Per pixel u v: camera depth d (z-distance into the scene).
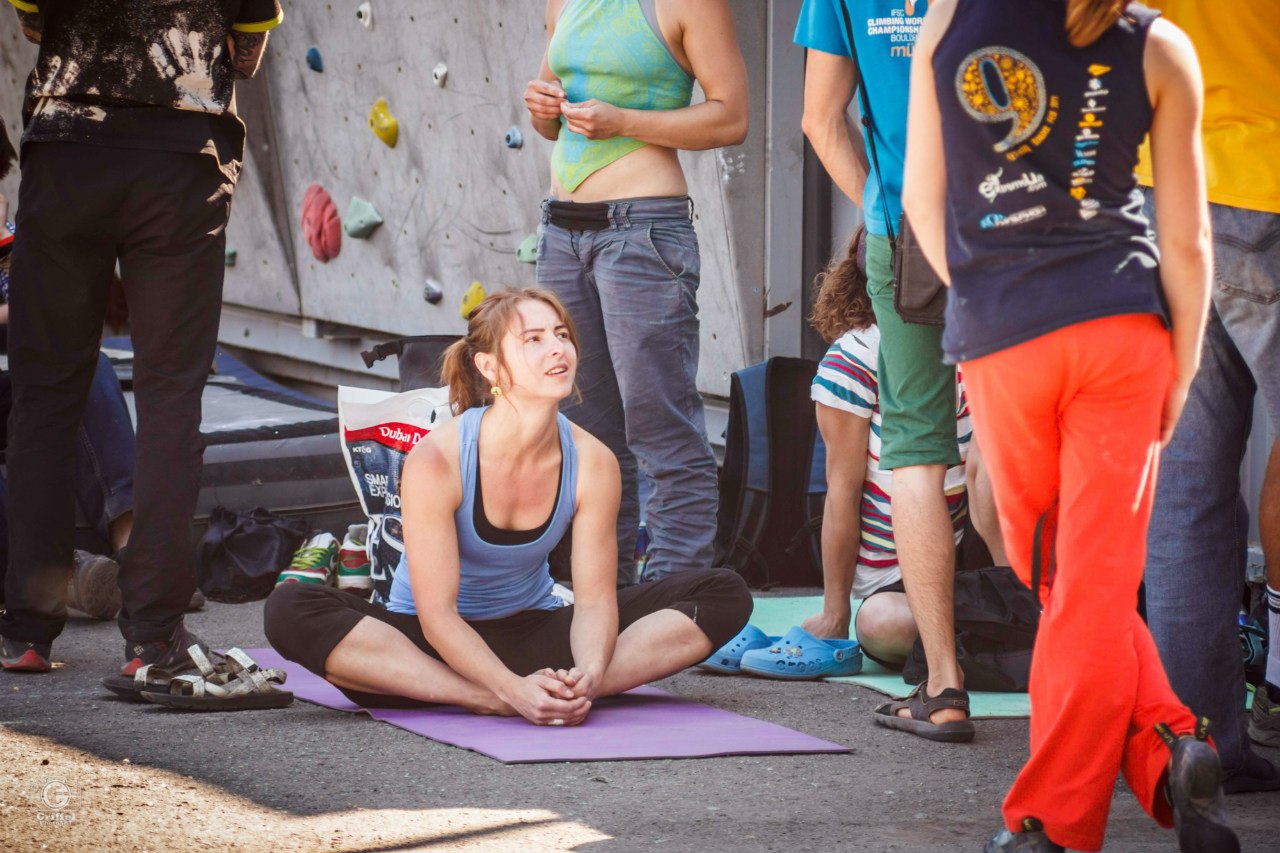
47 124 8.77
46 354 9.24
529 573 8.98
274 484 14.20
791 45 15.40
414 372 12.62
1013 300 5.12
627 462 11.62
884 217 8.19
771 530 13.73
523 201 17.97
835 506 10.95
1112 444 5.18
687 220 10.88
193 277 8.95
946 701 8.05
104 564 11.65
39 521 9.52
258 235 22.02
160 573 8.91
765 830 6.20
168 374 8.97
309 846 5.89
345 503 14.48
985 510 10.38
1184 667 6.82
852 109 14.94
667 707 8.84
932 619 8.20
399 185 19.69
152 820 6.24
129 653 8.99
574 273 10.97
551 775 7.13
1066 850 5.69
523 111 17.59
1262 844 6.02
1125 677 5.26
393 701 8.69
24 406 9.38
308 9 20.11
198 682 8.64
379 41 19.25
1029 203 5.12
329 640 8.56
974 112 5.15
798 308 15.72
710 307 16.16
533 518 8.74
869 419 10.91
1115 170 5.13
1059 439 5.34
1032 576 5.54
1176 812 5.19
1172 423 5.45
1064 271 5.09
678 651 9.02
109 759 7.36
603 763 7.39
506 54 17.58
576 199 10.84
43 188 8.84
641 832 6.14
